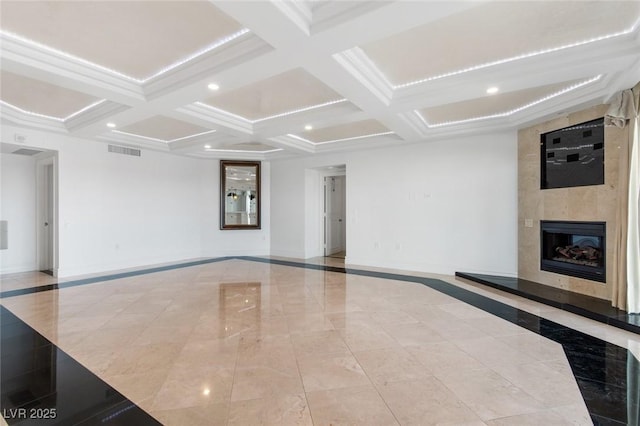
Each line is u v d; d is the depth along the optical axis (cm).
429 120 538
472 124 542
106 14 256
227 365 262
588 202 426
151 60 334
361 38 262
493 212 568
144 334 325
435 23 267
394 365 262
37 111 496
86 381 238
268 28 248
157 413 202
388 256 680
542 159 495
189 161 798
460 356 277
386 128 581
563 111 434
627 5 248
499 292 483
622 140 370
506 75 339
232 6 222
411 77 374
